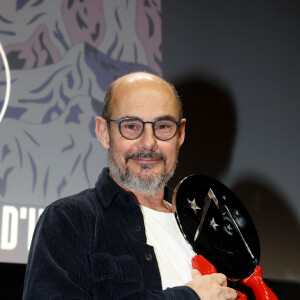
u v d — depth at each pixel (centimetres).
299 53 466
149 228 227
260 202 413
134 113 224
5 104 336
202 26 426
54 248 202
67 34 368
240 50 438
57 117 352
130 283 204
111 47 384
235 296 203
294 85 456
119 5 394
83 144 357
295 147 442
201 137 402
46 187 338
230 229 231
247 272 225
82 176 352
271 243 409
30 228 326
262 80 441
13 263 314
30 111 344
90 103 366
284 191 426
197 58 417
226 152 409
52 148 345
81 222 212
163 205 247
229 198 240
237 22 443
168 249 225
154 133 224
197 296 196
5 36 346
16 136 336
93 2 383
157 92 229
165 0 415
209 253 221
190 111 403
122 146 225
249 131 423
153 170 225
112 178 233
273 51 453
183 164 389
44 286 193
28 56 350
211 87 416
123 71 385
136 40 395
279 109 443
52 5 366
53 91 354
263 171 421
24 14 355
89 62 372
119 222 219
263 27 454
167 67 403
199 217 228
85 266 204
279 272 405
